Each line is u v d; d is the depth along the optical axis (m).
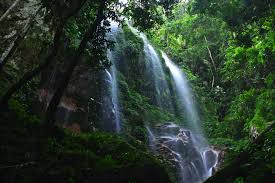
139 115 17.02
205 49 27.45
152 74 22.03
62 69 12.21
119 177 7.08
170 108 22.36
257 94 18.53
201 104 24.48
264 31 10.60
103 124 14.67
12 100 8.63
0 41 9.70
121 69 19.19
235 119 20.52
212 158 17.22
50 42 10.78
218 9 10.42
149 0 8.20
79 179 6.74
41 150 6.84
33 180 6.33
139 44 21.12
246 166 4.59
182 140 17.06
